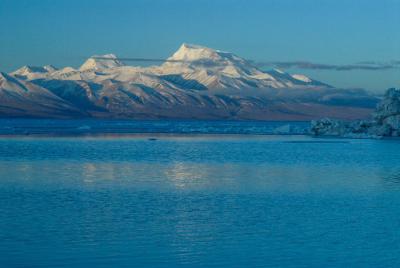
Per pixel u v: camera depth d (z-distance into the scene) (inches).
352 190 2476.6
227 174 3068.4
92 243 1539.1
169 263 1387.8
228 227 1732.3
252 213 1940.2
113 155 4345.5
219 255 1449.3
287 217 1876.2
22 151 4680.1
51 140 6584.6
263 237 1616.6
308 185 2630.4
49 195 2273.6
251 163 3752.5
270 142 6653.5
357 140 7268.7
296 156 4409.5
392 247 1525.6
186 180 2792.8
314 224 1779.0
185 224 1764.3
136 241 1563.7
